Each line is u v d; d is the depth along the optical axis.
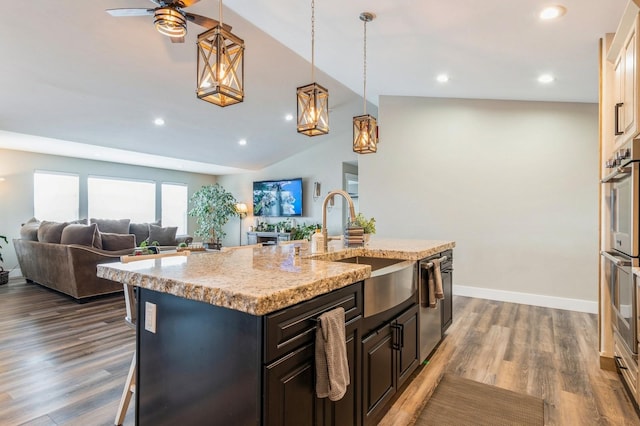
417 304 2.35
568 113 4.13
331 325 1.26
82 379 2.36
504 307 4.12
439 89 4.38
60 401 2.09
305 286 1.19
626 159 2.05
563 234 4.13
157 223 7.51
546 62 3.07
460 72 3.65
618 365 2.26
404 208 5.00
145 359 1.45
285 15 2.96
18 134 5.05
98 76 4.10
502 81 3.72
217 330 1.18
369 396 1.67
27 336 3.16
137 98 4.70
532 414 2.00
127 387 1.88
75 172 6.97
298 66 4.65
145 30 3.52
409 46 3.17
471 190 4.62
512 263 4.38
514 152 4.40
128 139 5.91
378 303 1.73
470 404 2.10
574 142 4.10
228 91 1.79
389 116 5.10
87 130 5.32
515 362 2.65
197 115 5.53
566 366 2.58
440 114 4.81
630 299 1.97
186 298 1.24
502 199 4.45
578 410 2.03
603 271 2.54
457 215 4.70
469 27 2.64
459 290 4.68
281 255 2.09
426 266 2.43
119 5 3.15
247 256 2.03
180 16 2.30
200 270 1.49
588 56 2.87
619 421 1.92
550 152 4.21
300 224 8.26
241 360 1.10
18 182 6.23
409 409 1.96
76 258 4.25
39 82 4.00
